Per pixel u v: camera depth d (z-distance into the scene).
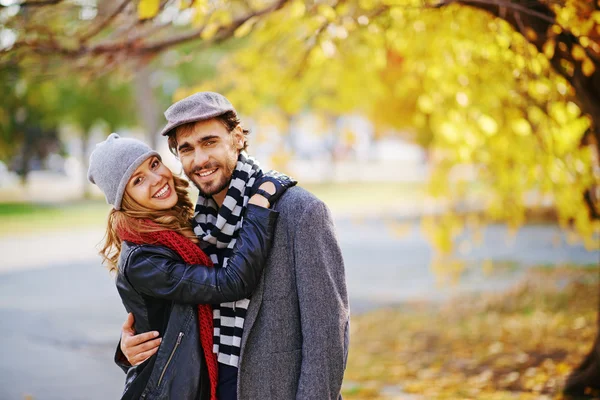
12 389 5.27
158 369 2.08
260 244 2.04
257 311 2.07
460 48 4.45
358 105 6.00
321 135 6.17
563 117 4.34
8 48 3.88
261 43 5.12
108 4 4.22
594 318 6.57
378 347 6.52
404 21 4.37
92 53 4.23
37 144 31.75
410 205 21.00
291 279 2.10
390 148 63.34
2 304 8.95
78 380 5.58
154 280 2.08
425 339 6.67
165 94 25.06
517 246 12.72
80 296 9.53
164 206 2.24
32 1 3.58
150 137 23.70
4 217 20.92
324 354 2.03
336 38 4.30
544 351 5.60
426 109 5.17
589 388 4.30
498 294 8.53
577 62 3.58
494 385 4.78
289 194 2.14
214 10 3.57
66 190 32.94
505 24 3.91
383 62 5.30
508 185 5.21
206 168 2.13
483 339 6.36
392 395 4.82
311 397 1.99
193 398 2.07
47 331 7.39
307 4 4.20
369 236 16.02
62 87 22.09
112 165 2.20
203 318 2.12
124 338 2.18
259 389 2.07
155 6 3.23
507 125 4.66
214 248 2.19
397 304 8.59
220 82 5.47
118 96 23.75
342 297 2.11
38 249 14.54
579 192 4.64
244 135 2.29
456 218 5.80
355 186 30.98
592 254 11.16
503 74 4.28
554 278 9.14
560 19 3.20
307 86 5.70
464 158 5.11
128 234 2.16
